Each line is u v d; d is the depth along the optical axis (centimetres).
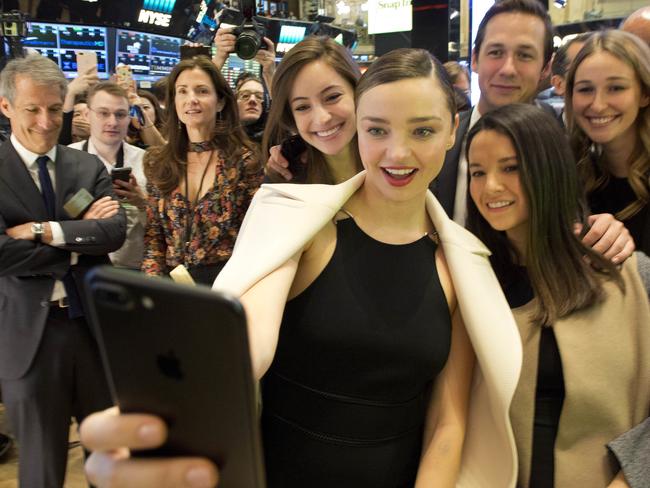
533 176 104
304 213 88
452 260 94
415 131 82
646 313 104
